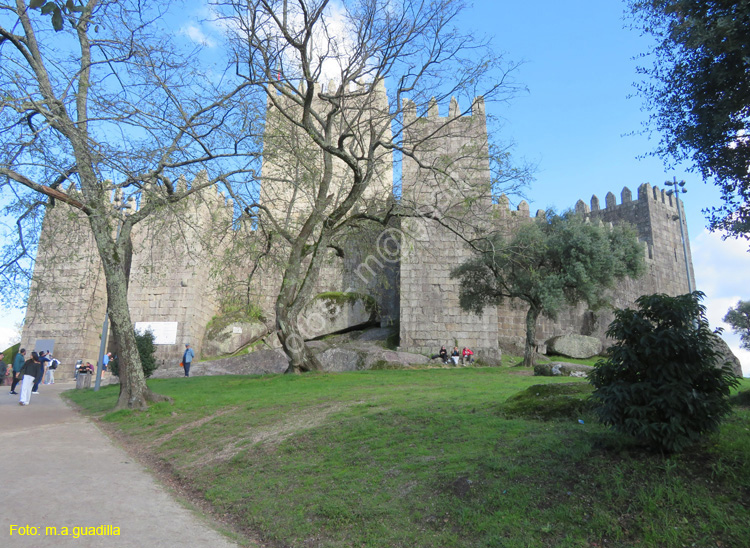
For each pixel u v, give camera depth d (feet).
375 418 27.96
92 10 37.45
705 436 17.21
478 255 78.02
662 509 13.94
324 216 57.26
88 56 41.01
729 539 12.43
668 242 150.20
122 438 33.96
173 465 26.27
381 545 14.84
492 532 14.40
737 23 20.21
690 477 15.20
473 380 47.83
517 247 74.08
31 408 47.39
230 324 103.55
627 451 17.37
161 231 45.75
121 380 42.86
